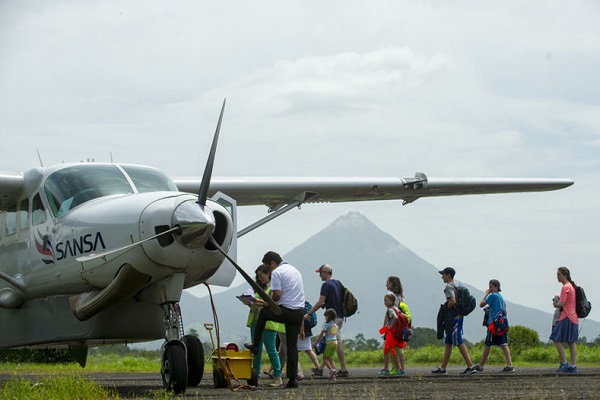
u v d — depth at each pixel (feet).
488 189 66.03
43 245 40.45
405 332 50.34
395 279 51.34
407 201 67.21
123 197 37.32
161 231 34.42
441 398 31.83
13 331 44.04
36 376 55.42
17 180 42.86
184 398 33.04
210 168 35.81
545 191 68.74
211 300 40.65
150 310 39.32
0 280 44.70
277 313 37.78
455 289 51.67
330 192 60.34
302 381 45.93
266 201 60.34
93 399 32.19
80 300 38.45
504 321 52.44
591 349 86.28
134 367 75.66
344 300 49.60
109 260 35.91
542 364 77.15
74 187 39.83
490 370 59.16
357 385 41.34
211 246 35.32
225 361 38.65
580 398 31.42
